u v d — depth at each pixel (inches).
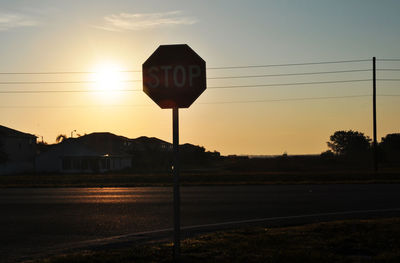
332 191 816.9
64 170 2437.3
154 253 309.6
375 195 734.5
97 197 768.3
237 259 287.4
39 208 623.2
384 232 366.3
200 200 690.8
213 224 466.3
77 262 293.3
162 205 636.1
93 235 420.2
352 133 5689.0
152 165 3021.7
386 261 278.1
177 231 290.2
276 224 458.0
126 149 3166.8
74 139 2484.0
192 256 297.4
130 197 757.3
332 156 3636.8
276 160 3366.1
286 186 978.1
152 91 286.4
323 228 391.2
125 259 296.0
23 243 386.6
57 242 389.7
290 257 286.8
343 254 306.8
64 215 551.5
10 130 2792.8
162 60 285.7
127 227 459.8
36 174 2278.5
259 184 1069.1
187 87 283.7
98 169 2407.7
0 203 689.6
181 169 2554.1
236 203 647.1
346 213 533.0
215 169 2509.8
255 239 351.9
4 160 2522.1
